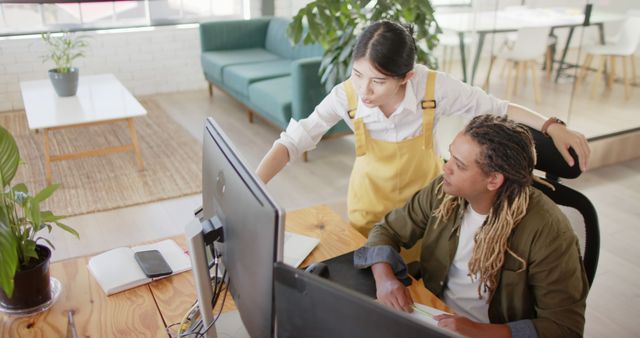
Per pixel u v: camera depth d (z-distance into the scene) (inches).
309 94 147.5
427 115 66.1
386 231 61.5
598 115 145.0
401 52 55.4
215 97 214.7
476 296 57.1
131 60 211.8
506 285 53.1
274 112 157.5
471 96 65.4
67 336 48.6
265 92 161.5
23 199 49.8
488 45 147.3
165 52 215.9
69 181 139.3
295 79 146.0
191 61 221.6
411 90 63.9
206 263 43.3
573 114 142.8
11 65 194.2
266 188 35.9
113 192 133.8
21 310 51.1
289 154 65.6
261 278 35.7
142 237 115.3
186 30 216.4
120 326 50.1
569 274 49.7
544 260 50.1
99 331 49.4
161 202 129.8
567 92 140.5
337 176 144.6
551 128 58.8
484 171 49.2
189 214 124.8
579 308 50.1
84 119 136.9
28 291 50.5
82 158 153.7
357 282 54.0
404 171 69.3
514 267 52.1
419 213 60.8
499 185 50.1
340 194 134.6
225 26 205.6
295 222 67.5
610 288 97.9
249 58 197.8
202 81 226.1
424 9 111.8
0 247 44.9
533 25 136.5
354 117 67.2
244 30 209.2
